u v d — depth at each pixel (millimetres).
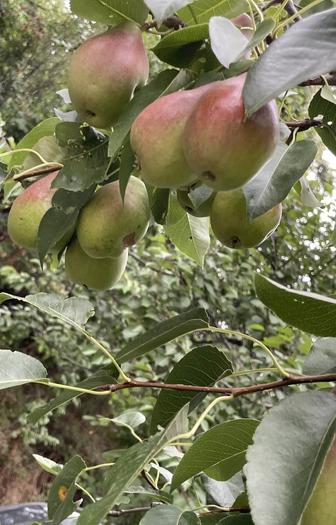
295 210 1969
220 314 1823
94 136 480
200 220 632
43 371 419
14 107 2576
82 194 490
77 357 2152
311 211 1976
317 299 296
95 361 1799
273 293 301
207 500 879
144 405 1559
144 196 516
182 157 370
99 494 1992
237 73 367
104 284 552
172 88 393
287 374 353
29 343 2357
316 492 274
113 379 413
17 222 539
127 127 391
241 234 470
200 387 393
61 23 2729
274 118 341
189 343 1661
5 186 608
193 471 381
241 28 422
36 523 510
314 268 2062
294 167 388
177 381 414
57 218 491
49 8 2725
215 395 1456
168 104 370
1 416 2383
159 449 315
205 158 337
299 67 282
